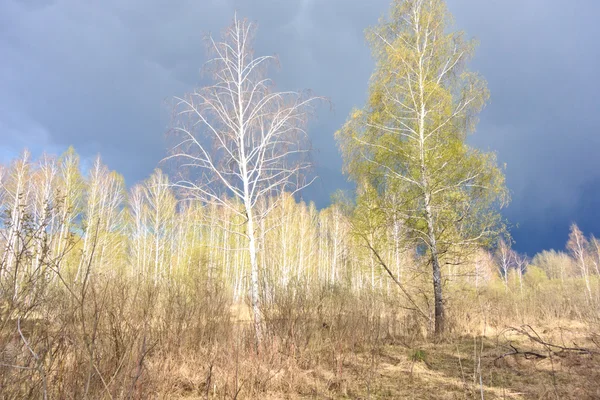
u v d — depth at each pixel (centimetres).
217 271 754
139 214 2484
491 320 968
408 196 1018
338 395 452
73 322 327
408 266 1077
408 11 1088
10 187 1583
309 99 752
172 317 575
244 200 696
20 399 282
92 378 313
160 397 397
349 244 2078
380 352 670
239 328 605
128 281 617
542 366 549
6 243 307
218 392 450
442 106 1009
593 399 395
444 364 595
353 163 1080
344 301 748
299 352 563
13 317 288
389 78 1052
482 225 938
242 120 735
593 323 876
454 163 975
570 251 3575
